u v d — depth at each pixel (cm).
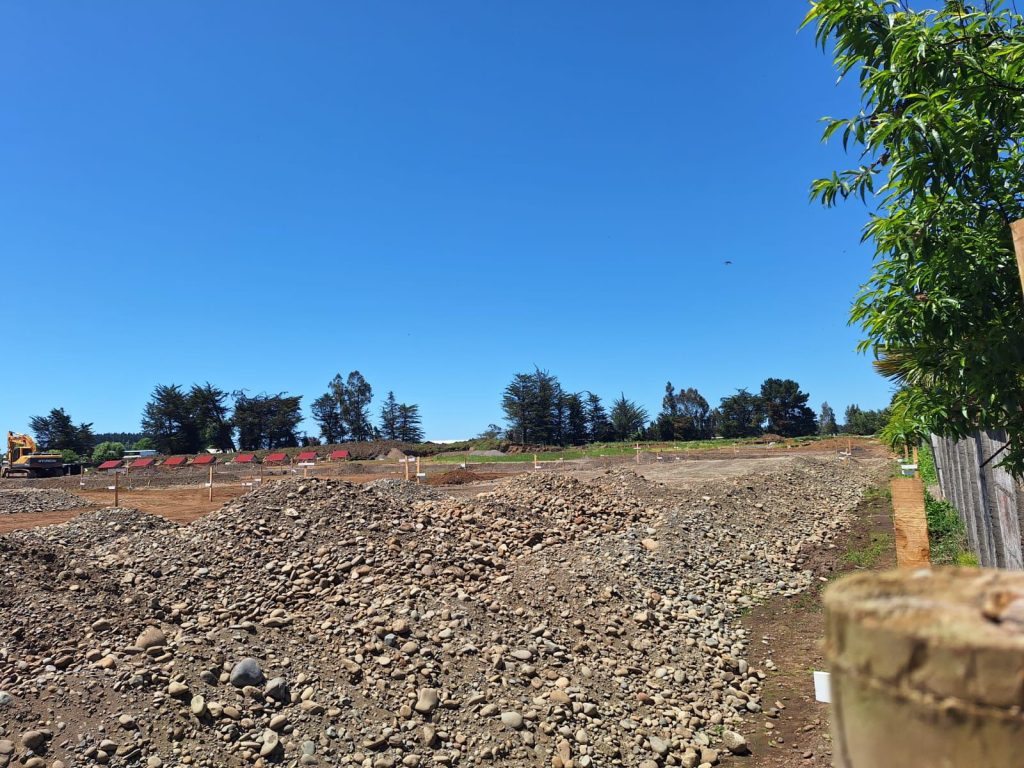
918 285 326
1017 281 294
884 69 305
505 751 550
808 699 678
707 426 8419
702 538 1196
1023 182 287
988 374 294
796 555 1223
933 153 267
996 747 58
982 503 762
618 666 718
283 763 500
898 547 414
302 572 819
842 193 322
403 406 8925
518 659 683
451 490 2284
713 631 849
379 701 578
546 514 1250
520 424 7306
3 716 479
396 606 736
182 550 855
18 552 735
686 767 566
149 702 517
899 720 64
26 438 4634
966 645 59
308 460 5672
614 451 5688
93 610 651
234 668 572
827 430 9394
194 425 7188
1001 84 270
